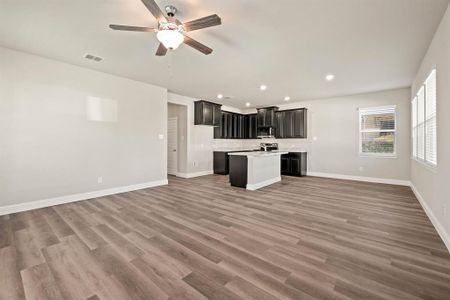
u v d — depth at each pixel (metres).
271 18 2.37
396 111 5.48
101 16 2.38
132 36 2.81
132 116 4.77
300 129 6.97
